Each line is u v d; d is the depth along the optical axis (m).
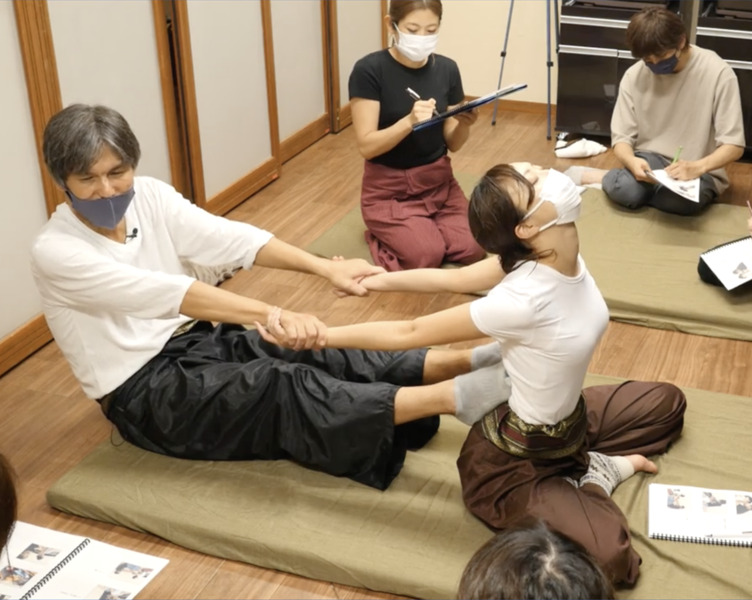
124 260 2.31
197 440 2.39
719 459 2.42
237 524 2.21
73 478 2.38
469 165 4.48
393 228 3.47
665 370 2.87
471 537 2.16
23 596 2.04
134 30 3.33
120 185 2.16
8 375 2.93
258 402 2.33
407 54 3.30
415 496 2.30
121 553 2.19
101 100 3.21
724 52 4.25
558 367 2.01
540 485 2.11
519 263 2.01
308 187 4.27
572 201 1.93
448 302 3.29
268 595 2.09
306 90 4.64
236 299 2.22
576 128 4.73
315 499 2.29
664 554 2.12
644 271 3.35
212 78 3.78
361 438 2.26
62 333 2.34
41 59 2.88
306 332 2.17
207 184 3.87
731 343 3.00
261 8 4.02
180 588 2.11
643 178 3.69
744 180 4.18
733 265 3.16
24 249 2.96
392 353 2.49
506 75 5.21
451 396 2.17
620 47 4.49
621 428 2.41
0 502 1.02
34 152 2.94
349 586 2.12
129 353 2.37
